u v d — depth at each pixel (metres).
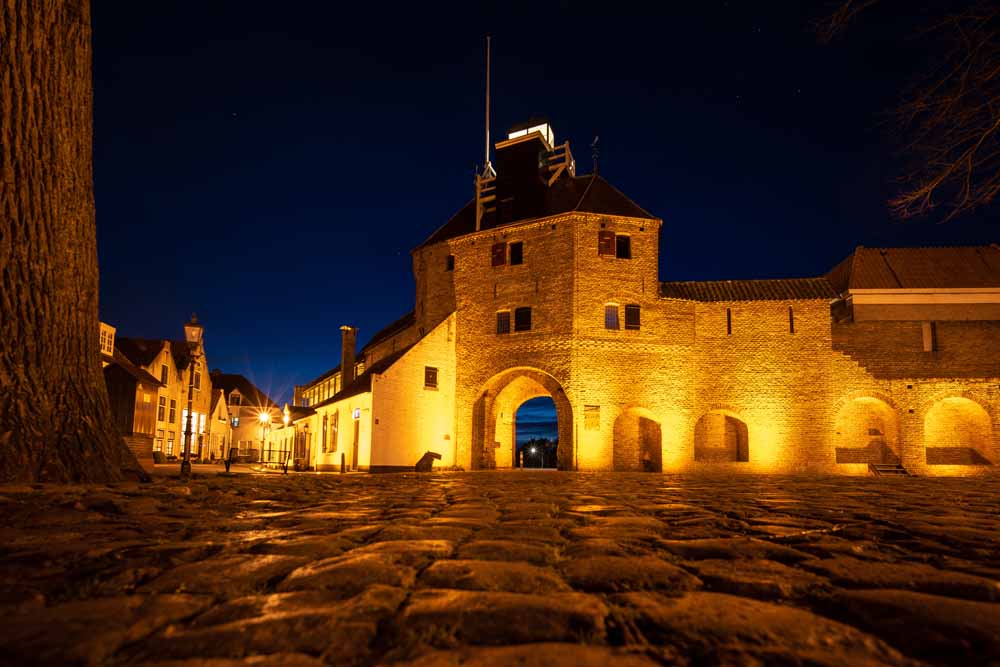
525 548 3.88
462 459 32.44
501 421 36.22
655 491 10.60
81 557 3.47
